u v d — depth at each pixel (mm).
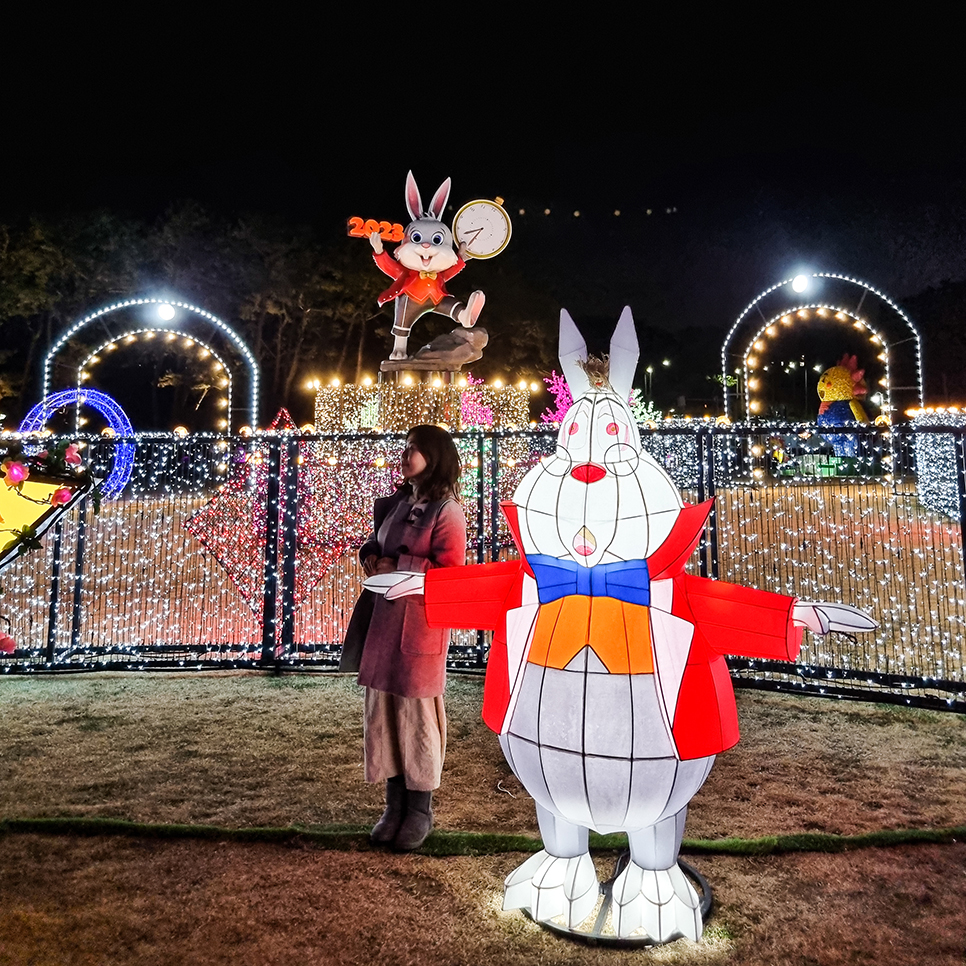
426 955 2830
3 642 3924
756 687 6383
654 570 2715
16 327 29766
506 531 9352
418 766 3625
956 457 6176
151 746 5102
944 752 4934
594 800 2660
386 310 31656
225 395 31781
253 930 2971
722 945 2885
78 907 3123
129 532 10969
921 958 2799
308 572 9414
